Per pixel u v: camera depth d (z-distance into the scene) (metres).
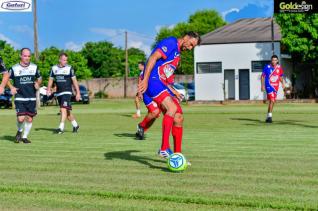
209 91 65.94
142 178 9.48
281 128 20.62
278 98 61.28
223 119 26.89
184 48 10.69
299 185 8.64
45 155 13.22
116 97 93.00
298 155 12.48
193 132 19.31
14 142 16.88
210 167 10.71
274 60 24.31
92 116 32.03
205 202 7.42
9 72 16.86
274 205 7.12
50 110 45.19
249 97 64.00
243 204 7.25
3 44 72.50
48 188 8.55
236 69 64.38
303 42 55.84
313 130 19.48
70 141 16.91
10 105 52.91
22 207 7.34
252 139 16.52
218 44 65.06
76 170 10.57
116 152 13.58
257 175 9.66
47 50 97.25
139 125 16.73
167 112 10.56
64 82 20.23
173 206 7.25
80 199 7.78
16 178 9.68
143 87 10.31
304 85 67.38
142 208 7.15
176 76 83.81
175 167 10.09
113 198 7.82
